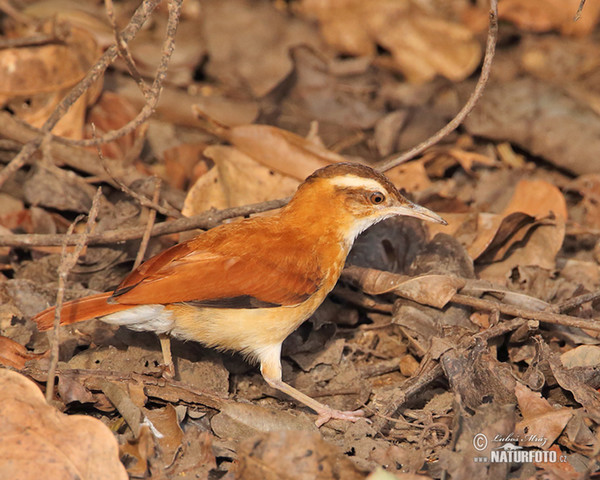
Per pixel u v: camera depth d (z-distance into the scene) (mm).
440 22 18344
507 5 19250
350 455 9117
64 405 9102
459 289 11062
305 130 16375
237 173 13359
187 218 11742
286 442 7852
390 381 11008
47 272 11891
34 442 7840
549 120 16109
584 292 11820
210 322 9609
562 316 10297
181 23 18078
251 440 7852
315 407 9977
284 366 10945
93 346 10477
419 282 10984
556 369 9938
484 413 8742
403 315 11039
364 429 9414
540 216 12695
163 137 15211
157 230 11703
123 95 15422
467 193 15062
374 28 18219
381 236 12336
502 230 12156
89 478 7711
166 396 9359
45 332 10594
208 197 12938
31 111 14031
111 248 11961
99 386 9266
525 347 10703
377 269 12133
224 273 9500
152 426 9031
